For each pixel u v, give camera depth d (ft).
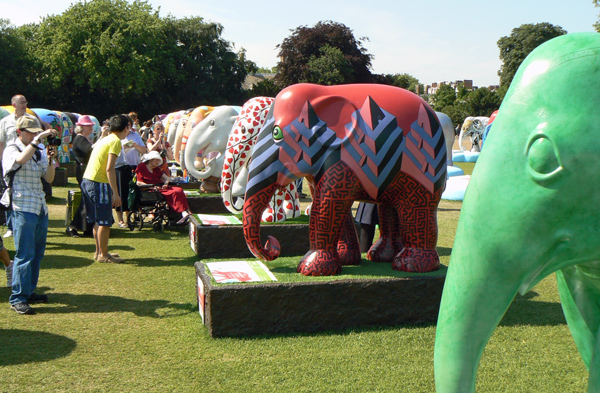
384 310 15.02
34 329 14.70
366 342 13.93
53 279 19.72
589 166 4.54
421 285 15.21
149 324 15.19
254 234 15.07
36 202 16.06
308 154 14.83
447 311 5.08
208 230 22.29
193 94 170.91
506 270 4.86
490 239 4.86
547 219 4.71
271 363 12.68
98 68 145.38
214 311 13.99
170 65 158.20
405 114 15.05
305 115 14.75
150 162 30.42
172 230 30.68
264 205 15.17
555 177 4.59
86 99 158.51
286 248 22.24
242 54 184.65
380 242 17.75
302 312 14.46
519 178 4.75
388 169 14.85
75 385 11.53
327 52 160.35
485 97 208.13
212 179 33.45
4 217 29.86
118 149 21.65
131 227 30.53
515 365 12.74
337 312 14.67
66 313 16.06
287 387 11.53
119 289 18.60
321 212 15.15
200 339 14.05
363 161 14.74
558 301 17.53
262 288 14.19
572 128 4.56
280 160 14.89
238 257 22.58
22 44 148.46
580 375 12.25
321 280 14.76
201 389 11.43
